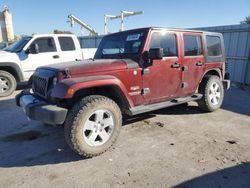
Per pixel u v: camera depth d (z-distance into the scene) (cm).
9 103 675
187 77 491
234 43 1007
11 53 783
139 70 402
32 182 293
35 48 789
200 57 514
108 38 491
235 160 336
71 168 323
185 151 365
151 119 512
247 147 377
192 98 509
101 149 352
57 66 382
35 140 416
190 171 310
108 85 363
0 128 476
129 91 395
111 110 356
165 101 466
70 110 342
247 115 543
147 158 345
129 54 424
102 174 307
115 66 376
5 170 321
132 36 437
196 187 278
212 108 553
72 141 330
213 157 345
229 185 281
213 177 296
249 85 955
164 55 441
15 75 792
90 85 337
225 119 514
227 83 590
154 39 425
